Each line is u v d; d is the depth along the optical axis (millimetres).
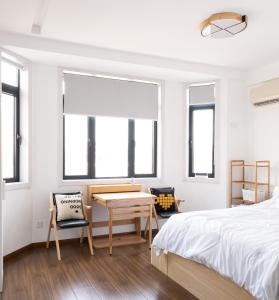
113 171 4707
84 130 4488
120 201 3848
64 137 4355
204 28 3025
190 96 4980
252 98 4559
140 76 4652
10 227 3574
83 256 3676
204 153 4992
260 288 1883
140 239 4371
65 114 4238
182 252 2668
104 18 2949
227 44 3654
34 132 3988
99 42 3611
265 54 4027
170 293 2727
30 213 3941
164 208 4445
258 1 2611
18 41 3371
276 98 4223
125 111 4605
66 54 3631
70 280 2971
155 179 4805
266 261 1931
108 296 2654
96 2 2639
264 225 2568
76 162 4449
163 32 3289
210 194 4816
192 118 5008
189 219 2859
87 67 4211
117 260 3547
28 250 3865
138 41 3572
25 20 3002
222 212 3146
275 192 4043
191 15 2875
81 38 3484
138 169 4887
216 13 2820
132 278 3039
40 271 3188
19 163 3912
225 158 4699
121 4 2674
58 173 4148
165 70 4309
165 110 4871
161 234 3004
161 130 4844
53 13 2846
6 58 3541
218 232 2438
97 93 4414
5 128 3730
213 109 4922
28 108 3871
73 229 4242
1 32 3283
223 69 4633
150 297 2648
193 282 2592
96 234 4438
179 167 4973
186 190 4973
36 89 4000
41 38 3484
